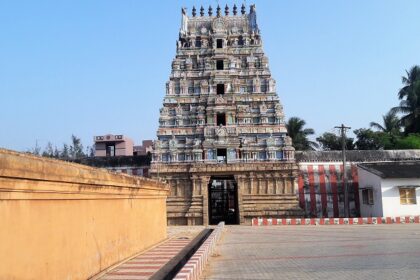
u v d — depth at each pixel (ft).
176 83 171.42
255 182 157.99
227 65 172.14
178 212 156.04
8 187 30.99
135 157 189.67
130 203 66.33
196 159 161.68
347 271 56.13
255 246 88.48
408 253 71.77
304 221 145.89
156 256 68.59
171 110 169.07
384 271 55.36
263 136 165.17
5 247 30.91
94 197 49.52
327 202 170.40
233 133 163.94
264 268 60.29
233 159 162.20
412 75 250.98
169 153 163.12
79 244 44.80
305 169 173.78
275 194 156.76
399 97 254.68
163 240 93.15
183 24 177.68
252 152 162.81
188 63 172.76
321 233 114.21
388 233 109.50
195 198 156.66
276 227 138.00
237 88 170.09
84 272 45.93
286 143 162.91
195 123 167.12
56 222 39.32
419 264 60.13
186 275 36.52
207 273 56.29
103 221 53.01
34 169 34.32
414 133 239.30
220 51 172.65
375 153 185.16
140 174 184.65
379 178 152.76
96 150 308.40
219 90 172.24
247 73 171.83
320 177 172.86
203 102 168.55
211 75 170.40
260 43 175.73
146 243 76.84
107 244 54.54
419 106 242.78
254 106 168.96
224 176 162.91
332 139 277.23
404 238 96.43
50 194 37.86
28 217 34.30
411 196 151.64
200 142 163.53
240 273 56.24
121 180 58.54
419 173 153.69
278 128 165.48
